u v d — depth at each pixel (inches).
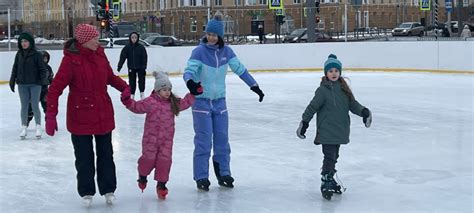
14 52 778.8
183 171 289.1
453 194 245.0
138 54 578.2
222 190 253.6
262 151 339.3
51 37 1255.5
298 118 467.5
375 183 263.6
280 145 357.4
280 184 263.9
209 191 251.9
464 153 328.5
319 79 800.9
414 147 346.6
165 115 233.1
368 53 909.8
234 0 1918.1
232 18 1902.1
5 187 264.1
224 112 250.2
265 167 297.9
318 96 226.5
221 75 244.1
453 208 225.5
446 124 430.6
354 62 914.1
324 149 232.1
